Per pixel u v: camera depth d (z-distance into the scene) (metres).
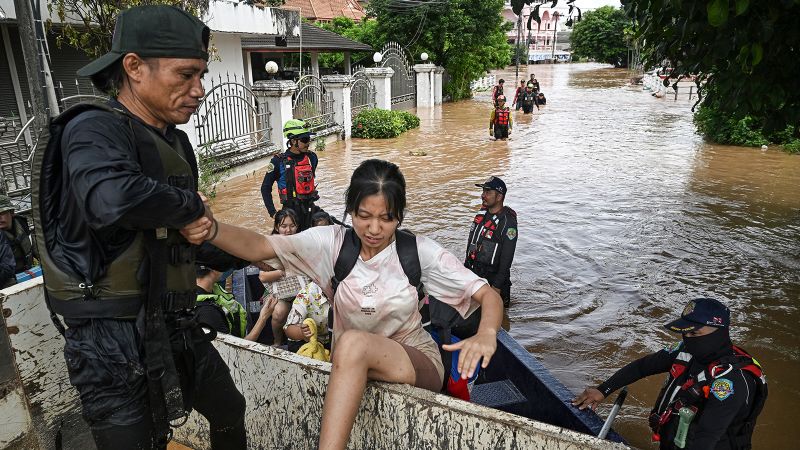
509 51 37.88
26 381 2.44
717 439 2.46
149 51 1.56
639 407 4.23
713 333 2.60
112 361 1.62
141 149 1.59
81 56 10.09
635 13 4.93
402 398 2.06
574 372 4.66
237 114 12.58
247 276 5.15
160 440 1.79
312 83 16.06
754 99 4.64
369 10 29.59
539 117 22.38
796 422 4.01
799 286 6.36
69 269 1.59
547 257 7.34
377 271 2.11
